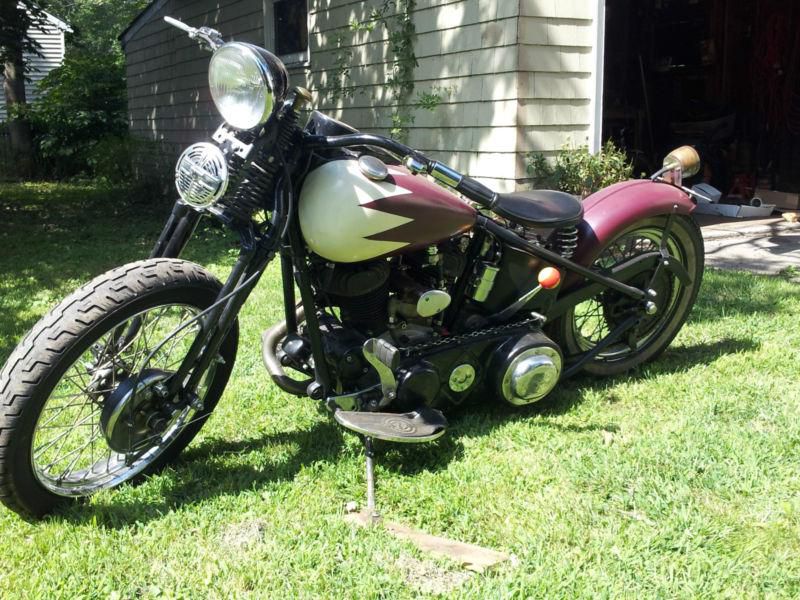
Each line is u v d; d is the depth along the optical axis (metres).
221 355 2.70
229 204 2.40
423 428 2.64
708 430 2.89
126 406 2.36
